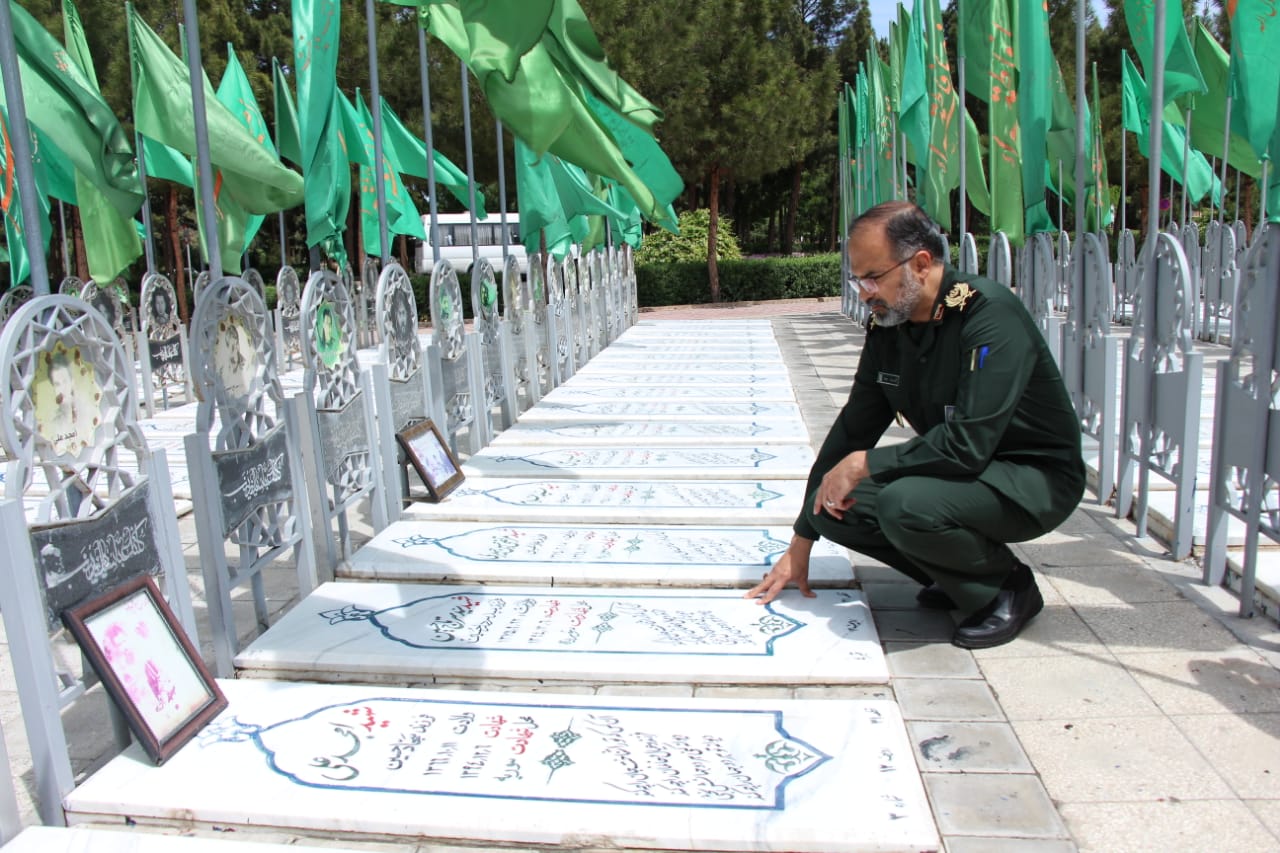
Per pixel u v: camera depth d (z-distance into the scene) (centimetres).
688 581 397
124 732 282
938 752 265
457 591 395
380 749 271
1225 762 256
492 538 457
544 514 488
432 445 533
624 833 231
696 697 306
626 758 262
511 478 568
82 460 266
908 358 329
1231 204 2309
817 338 1348
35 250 260
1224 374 357
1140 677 304
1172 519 420
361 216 1388
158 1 1292
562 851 232
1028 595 338
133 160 727
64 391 260
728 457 605
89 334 269
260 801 248
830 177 3453
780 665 315
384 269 498
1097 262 498
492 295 697
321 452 414
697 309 2094
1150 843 225
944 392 322
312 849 232
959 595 328
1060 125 889
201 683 292
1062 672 309
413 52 1628
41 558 249
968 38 728
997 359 305
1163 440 423
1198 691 294
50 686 251
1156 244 423
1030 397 320
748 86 1858
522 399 795
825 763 256
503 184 746
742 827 229
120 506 279
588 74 514
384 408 484
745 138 1875
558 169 868
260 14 1702
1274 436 325
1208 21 1827
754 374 985
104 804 251
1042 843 226
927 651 328
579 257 1062
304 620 368
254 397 360
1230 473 367
